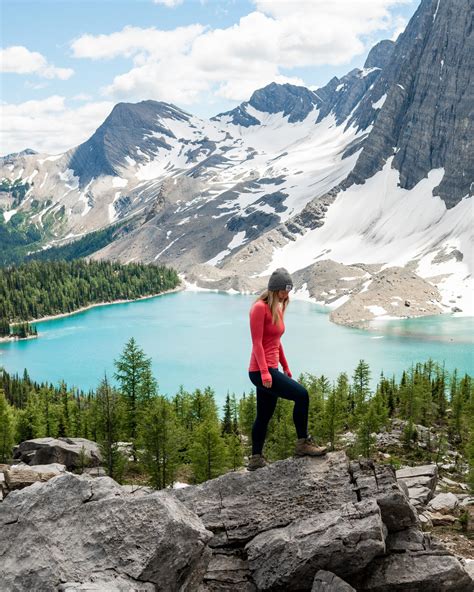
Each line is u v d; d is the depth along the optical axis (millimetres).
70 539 11141
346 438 77625
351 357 180125
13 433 69000
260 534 13047
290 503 13359
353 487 13234
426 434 79188
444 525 27297
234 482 14070
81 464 52094
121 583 10211
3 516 11781
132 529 11109
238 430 93562
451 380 122125
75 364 187375
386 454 68688
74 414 90812
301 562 12062
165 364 178625
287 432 58281
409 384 98000
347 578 12250
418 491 28203
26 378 148375
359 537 11961
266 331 13883
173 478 53812
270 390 13922
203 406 80875
